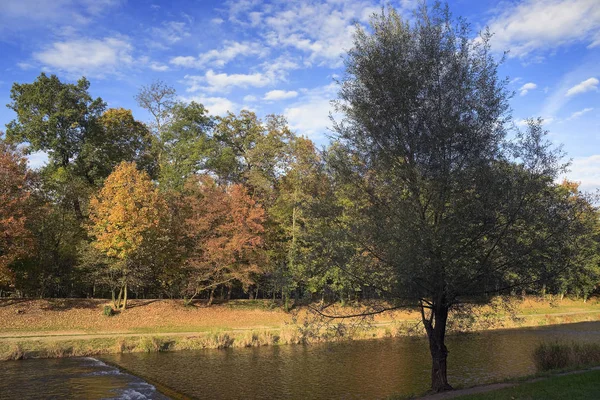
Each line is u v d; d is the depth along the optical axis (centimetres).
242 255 3772
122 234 3158
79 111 3928
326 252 1354
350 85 1435
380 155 1335
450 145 1272
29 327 2938
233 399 1702
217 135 4800
